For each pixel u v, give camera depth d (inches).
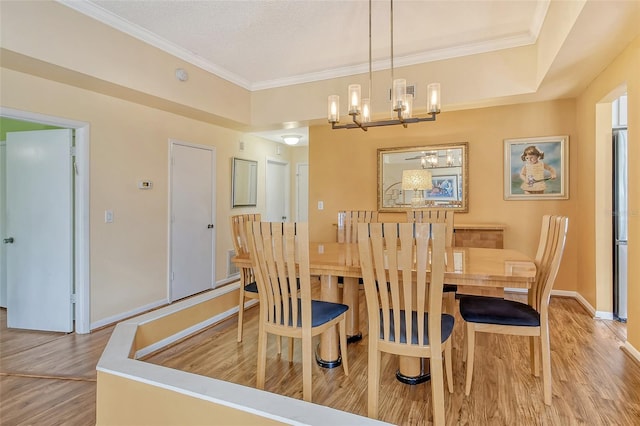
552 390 82.6
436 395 67.6
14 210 130.8
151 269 152.9
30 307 129.3
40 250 128.3
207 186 185.8
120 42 123.6
